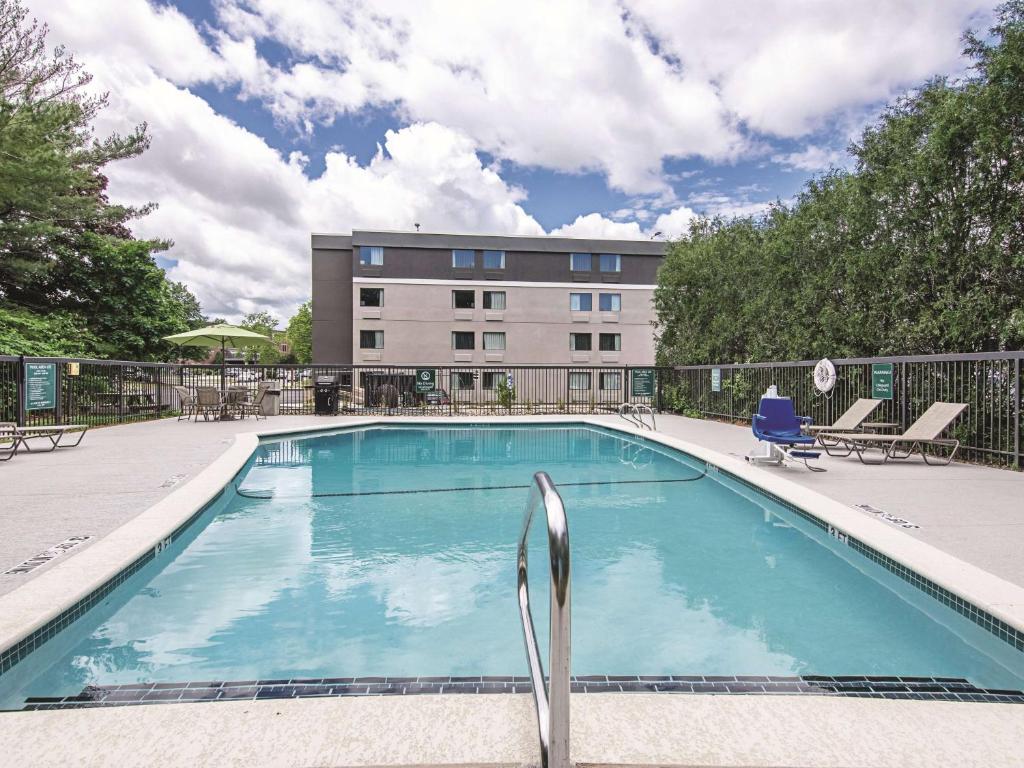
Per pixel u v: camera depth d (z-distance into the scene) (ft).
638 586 11.25
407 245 93.09
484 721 5.70
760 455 22.56
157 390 45.80
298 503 18.30
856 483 18.26
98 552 10.71
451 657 8.18
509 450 31.01
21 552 10.94
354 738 5.40
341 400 57.47
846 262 30.83
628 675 7.57
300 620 9.53
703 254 52.70
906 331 26.22
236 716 5.82
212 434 32.53
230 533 14.83
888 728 5.68
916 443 23.00
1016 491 16.93
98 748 5.26
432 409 53.47
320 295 96.37
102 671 7.66
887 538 11.75
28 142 37.06
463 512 17.13
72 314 52.75
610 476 23.12
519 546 6.46
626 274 98.84
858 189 29.53
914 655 8.27
